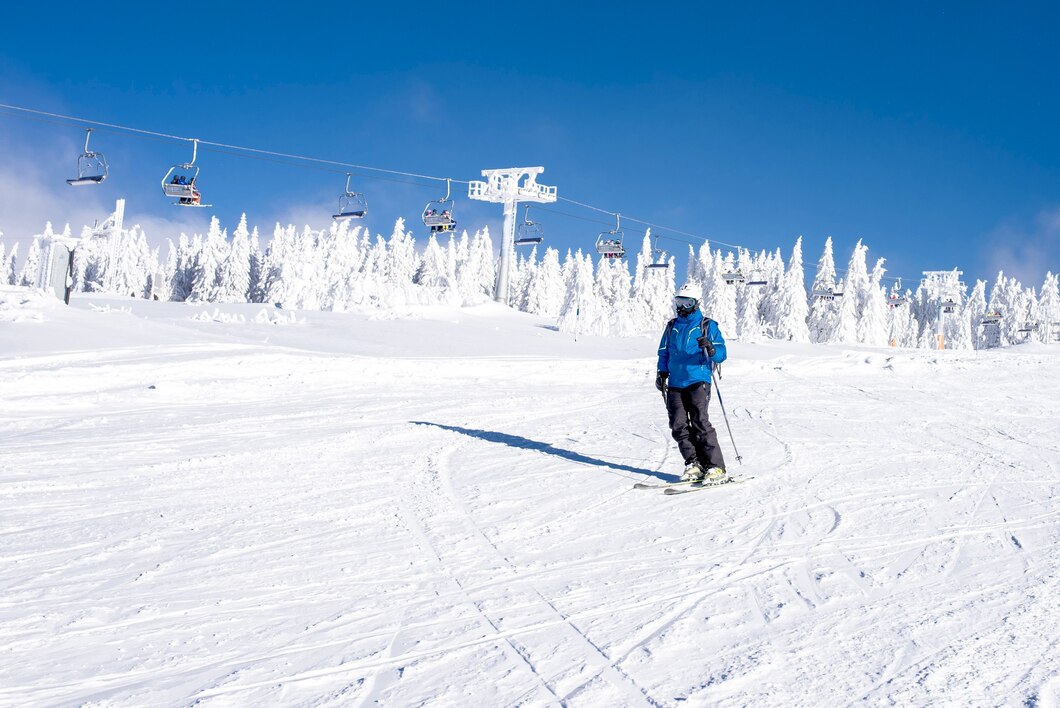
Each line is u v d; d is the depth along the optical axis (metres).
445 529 4.95
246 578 3.91
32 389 12.07
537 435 9.22
